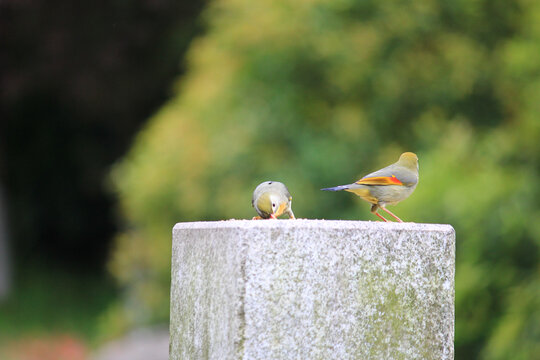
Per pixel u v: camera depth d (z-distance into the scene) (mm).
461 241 9266
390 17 12359
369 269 3555
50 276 26078
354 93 12430
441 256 3672
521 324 8672
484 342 9273
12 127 25547
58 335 19516
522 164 9828
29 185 26547
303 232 3467
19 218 26578
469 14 12391
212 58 13289
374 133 12312
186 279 4043
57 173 26547
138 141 16156
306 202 11977
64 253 27922
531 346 8570
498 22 12453
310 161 12164
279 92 12578
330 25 12422
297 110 12500
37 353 17641
